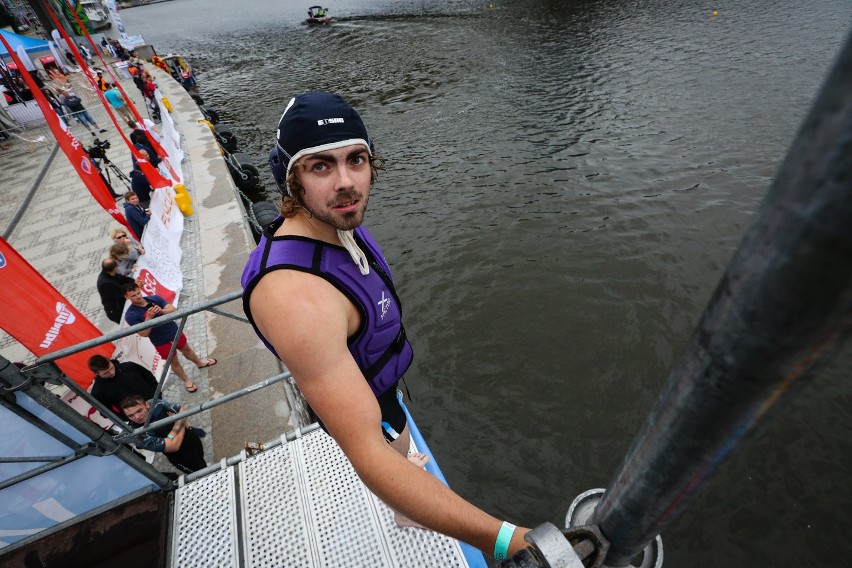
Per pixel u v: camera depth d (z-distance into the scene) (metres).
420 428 7.82
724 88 19.62
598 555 0.74
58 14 33.31
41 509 2.59
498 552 0.95
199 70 38.25
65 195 13.22
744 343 0.38
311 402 1.02
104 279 6.36
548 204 13.33
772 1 33.25
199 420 5.50
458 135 18.75
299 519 2.53
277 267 1.08
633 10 36.72
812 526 6.02
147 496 2.74
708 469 0.54
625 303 9.68
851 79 0.23
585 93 21.25
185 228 10.23
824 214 0.26
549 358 8.73
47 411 2.38
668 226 11.73
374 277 1.28
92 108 22.05
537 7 43.28
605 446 7.32
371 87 26.55
